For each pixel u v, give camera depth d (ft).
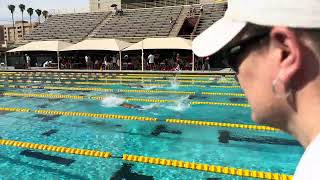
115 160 14.43
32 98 30.48
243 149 15.52
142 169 13.44
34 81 44.88
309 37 1.93
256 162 13.97
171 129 19.13
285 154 14.84
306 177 1.98
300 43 1.95
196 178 12.55
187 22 79.71
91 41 62.90
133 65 61.98
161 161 14.20
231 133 18.12
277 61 2.09
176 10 84.33
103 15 89.81
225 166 13.60
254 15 2.03
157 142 16.72
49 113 23.84
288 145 15.98
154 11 86.48
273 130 18.43
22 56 69.36
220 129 18.92
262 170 13.17
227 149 15.55
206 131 18.57
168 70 58.29
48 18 94.07
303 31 1.92
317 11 1.86
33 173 13.25
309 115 2.06
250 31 2.13
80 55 72.79
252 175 12.75
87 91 34.65
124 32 78.59
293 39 1.96
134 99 29.14
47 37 83.35
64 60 67.67
